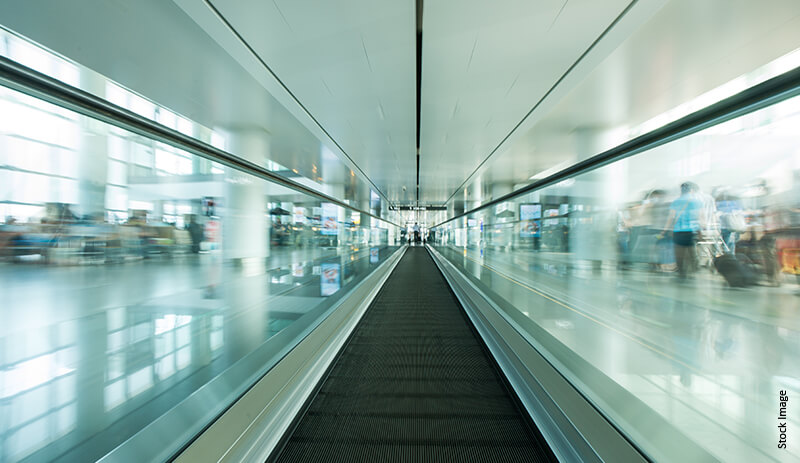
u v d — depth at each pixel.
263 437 1.58
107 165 4.34
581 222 5.29
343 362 2.74
